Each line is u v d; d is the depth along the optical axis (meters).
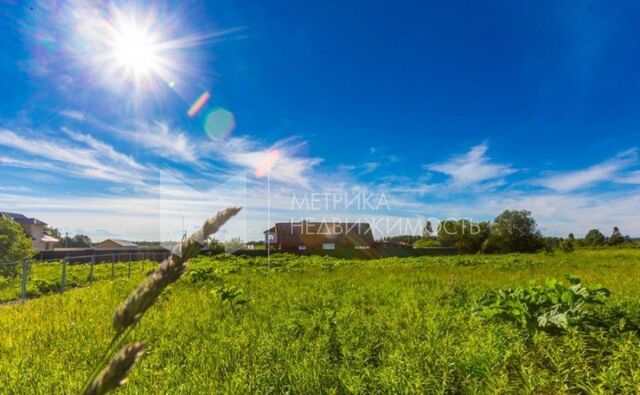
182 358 5.41
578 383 4.32
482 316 7.01
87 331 7.12
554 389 4.27
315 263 27.00
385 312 7.95
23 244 20.50
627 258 32.12
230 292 9.48
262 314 8.18
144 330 6.89
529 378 4.26
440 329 6.32
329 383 4.50
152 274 0.68
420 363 4.81
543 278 14.86
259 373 4.62
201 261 27.70
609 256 36.38
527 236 56.56
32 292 14.48
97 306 10.09
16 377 4.56
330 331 6.48
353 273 18.78
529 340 5.92
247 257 34.78
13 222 20.64
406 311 8.06
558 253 46.56
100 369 0.64
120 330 0.66
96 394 0.59
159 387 4.28
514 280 14.20
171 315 8.24
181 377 4.59
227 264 25.02
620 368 4.59
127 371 0.62
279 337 6.16
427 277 15.57
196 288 13.22
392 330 6.38
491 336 5.57
